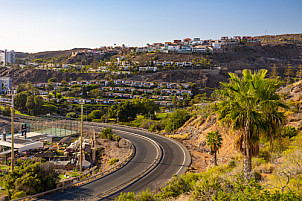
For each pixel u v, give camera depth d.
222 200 11.59
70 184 28.91
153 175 32.81
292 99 42.84
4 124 83.06
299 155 17.45
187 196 17.92
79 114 108.81
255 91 14.83
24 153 52.16
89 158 47.53
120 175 33.28
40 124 81.12
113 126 79.12
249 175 14.93
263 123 14.57
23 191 25.80
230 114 15.04
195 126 58.62
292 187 12.65
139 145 52.56
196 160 40.72
